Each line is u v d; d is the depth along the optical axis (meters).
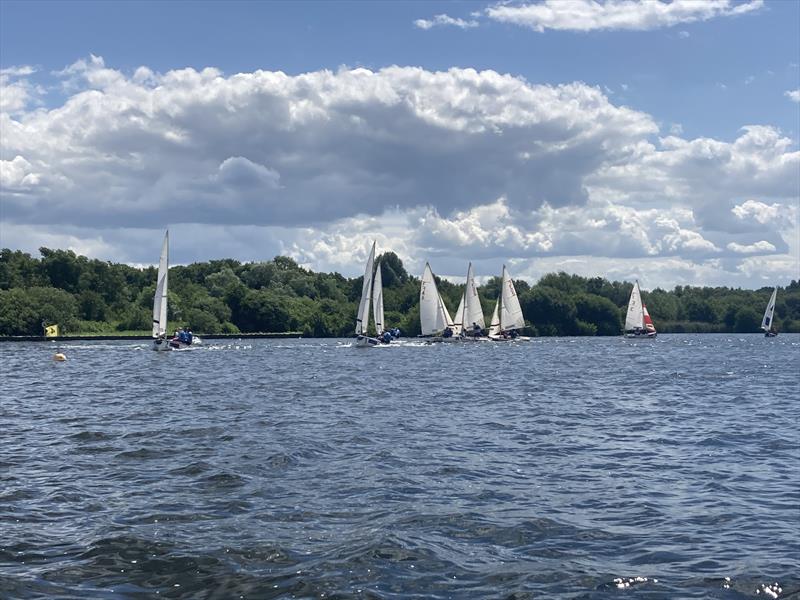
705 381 58.75
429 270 125.25
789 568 14.15
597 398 45.16
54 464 23.11
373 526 16.59
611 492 20.09
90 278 173.12
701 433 30.67
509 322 133.00
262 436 28.56
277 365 76.81
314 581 13.32
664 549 15.33
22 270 174.12
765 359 92.00
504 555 14.89
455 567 14.14
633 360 89.38
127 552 14.72
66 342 137.88
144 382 55.50
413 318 172.50
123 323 162.38
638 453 25.97
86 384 53.72
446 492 19.88
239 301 169.75
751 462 24.44
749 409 39.50
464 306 130.00
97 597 12.61
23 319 146.88
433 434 29.75
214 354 98.31
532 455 25.42
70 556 14.52
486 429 31.34
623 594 12.98
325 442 27.27
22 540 15.44
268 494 19.39
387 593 12.87
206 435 28.80
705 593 13.03
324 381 56.75
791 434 30.36
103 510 17.77
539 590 13.12
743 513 18.06
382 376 62.38
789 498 19.55
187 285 191.75
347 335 175.12
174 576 13.55
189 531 16.11
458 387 52.19
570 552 15.12
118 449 25.69
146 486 20.19
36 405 39.75
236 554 14.63
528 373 67.19
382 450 25.78
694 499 19.41
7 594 12.65
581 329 196.25
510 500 19.14
